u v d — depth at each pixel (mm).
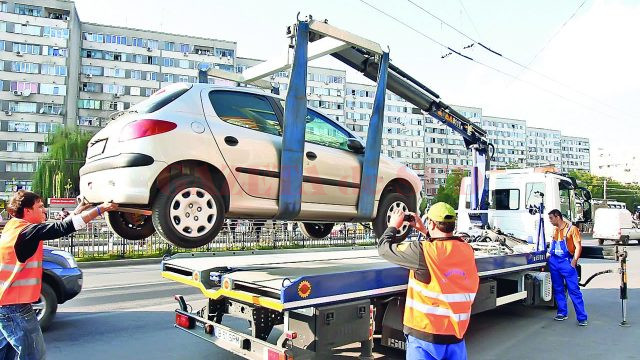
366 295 4562
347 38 5246
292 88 4910
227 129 4938
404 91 8617
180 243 4418
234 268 5129
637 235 26719
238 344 4363
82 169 5000
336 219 5812
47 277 6680
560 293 7746
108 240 16875
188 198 4473
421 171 99750
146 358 5492
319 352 4074
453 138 106500
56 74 61344
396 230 3738
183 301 5418
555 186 9430
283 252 7191
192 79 71875
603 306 8875
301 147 5059
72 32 62656
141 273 13047
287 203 4969
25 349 3627
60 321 7312
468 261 3410
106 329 6816
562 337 6672
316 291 4078
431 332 3275
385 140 97000
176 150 4504
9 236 3629
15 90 59406
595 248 8148
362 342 4496
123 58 68125
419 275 3387
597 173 105000
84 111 65312
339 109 87062
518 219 9789
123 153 4371
